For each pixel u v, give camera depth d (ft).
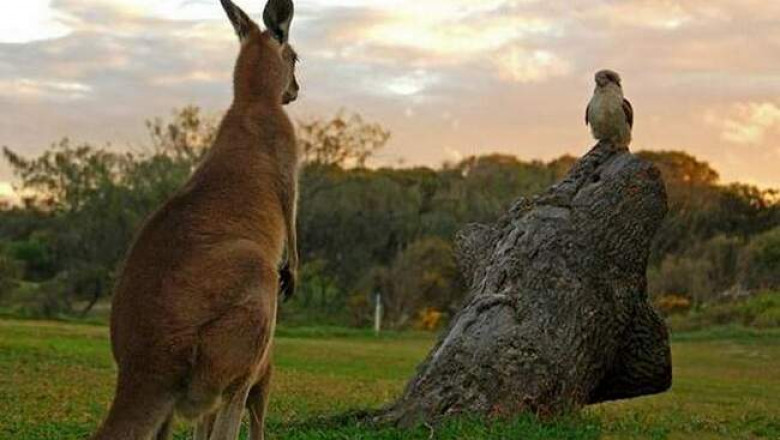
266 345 24.41
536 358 38.19
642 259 40.63
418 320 170.60
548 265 39.55
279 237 26.78
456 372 37.91
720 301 167.02
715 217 199.52
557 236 39.99
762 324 139.85
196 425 26.48
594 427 37.50
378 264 190.90
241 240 24.94
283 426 38.96
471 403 37.42
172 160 184.44
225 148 26.81
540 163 220.84
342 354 96.73
